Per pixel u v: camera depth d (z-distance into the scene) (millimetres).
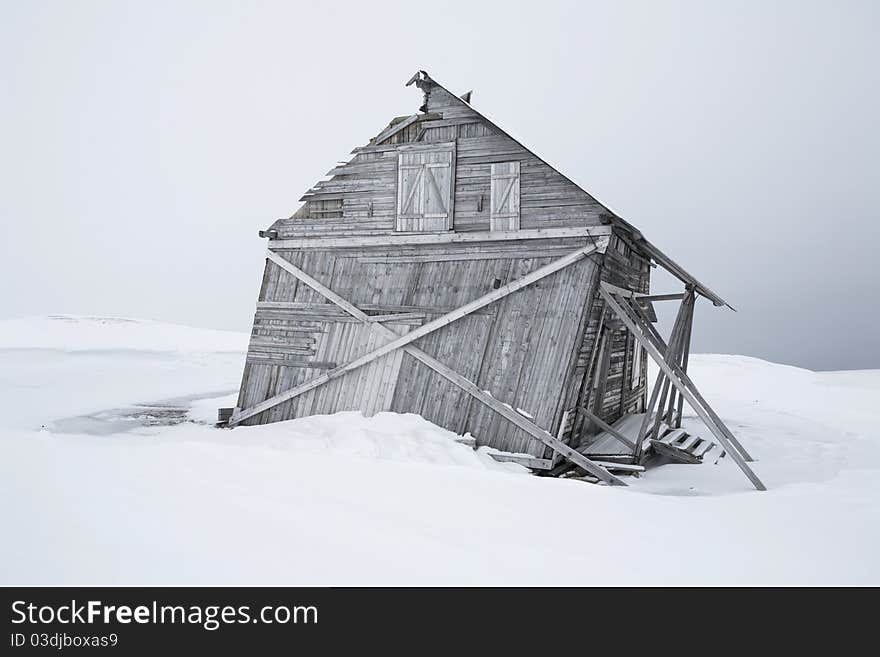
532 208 11602
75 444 9875
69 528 5457
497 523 6305
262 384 13484
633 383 17172
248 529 5727
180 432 12805
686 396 10508
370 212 12859
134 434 12742
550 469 10688
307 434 11750
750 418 18469
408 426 11617
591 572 5141
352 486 7562
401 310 12383
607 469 11039
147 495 6637
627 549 5703
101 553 4977
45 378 22469
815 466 11266
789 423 17500
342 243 12977
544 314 11305
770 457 12477
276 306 13500
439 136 12430
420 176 12461
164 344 42594
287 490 7203
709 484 10055
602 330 13109
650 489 9711
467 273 12016
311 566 4996
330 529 5855
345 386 12719
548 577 5012
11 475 7258
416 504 6875
